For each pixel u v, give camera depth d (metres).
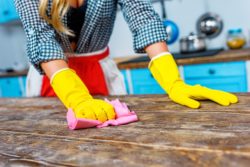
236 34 2.03
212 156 0.40
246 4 2.02
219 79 1.78
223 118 0.55
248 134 0.46
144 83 1.98
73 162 0.44
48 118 0.72
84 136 0.55
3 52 3.19
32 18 0.80
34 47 0.78
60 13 0.85
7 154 0.51
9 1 2.58
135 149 0.45
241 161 0.37
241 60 1.68
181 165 0.38
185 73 1.85
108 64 1.17
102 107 0.63
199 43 2.01
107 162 0.42
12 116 0.80
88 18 0.95
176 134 0.49
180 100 0.68
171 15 2.28
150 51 0.83
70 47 1.02
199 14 2.18
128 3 0.90
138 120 0.61
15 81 2.61
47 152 0.49
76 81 0.73
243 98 0.67
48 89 1.12
